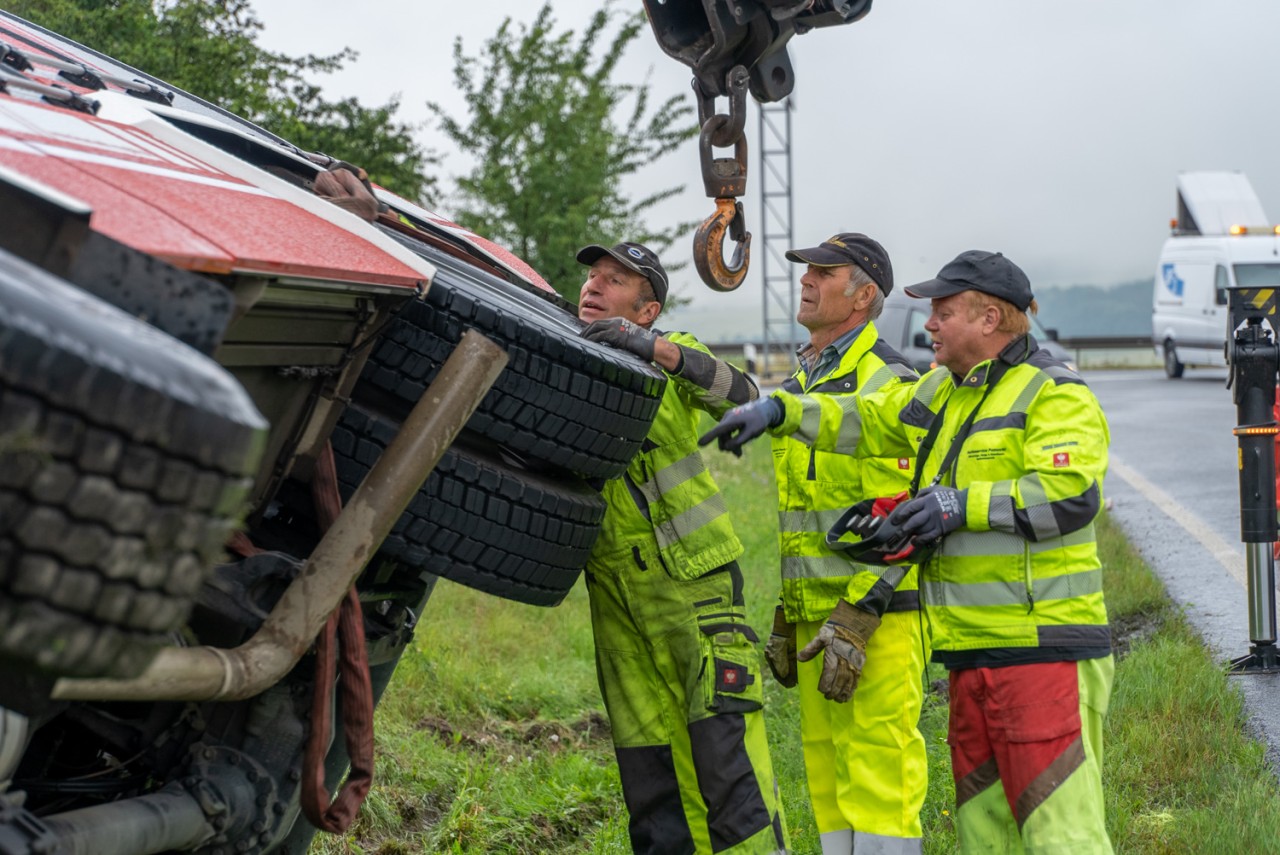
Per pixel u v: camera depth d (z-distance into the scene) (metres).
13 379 1.56
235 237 2.39
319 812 2.77
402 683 6.37
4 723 2.11
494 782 5.47
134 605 1.71
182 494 1.70
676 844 4.43
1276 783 5.06
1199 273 26.53
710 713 4.28
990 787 3.81
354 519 2.69
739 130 4.17
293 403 2.93
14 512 1.60
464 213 13.42
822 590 4.42
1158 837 4.66
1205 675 6.13
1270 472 6.74
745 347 24.70
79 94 3.07
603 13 13.77
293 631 2.55
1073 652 3.62
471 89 13.58
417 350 3.10
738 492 13.74
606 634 4.46
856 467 4.36
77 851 2.31
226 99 8.98
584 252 4.48
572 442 3.41
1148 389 25.38
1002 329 3.82
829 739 4.53
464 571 3.27
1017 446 3.70
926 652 4.36
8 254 1.72
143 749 2.80
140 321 1.84
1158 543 9.96
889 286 4.50
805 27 4.18
